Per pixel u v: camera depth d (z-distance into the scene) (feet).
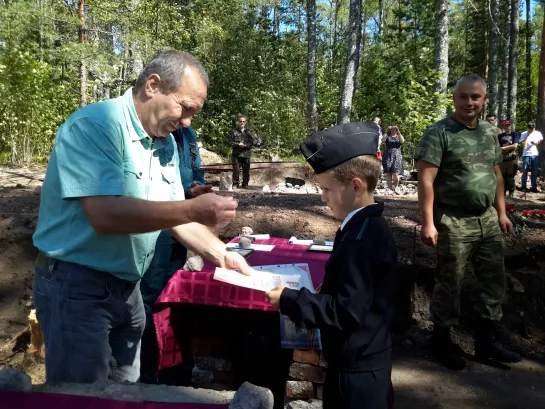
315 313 5.70
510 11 62.18
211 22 65.51
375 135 6.14
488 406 10.14
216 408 4.08
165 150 6.81
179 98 6.04
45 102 40.14
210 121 62.34
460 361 11.60
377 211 5.95
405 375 11.29
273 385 10.02
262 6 82.53
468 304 13.30
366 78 75.72
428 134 10.72
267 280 7.28
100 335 6.23
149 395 4.51
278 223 16.29
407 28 69.51
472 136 10.67
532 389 10.85
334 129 6.13
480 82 10.36
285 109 60.59
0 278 15.48
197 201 5.42
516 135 29.60
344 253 5.75
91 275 6.13
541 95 42.09
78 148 5.69
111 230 5.56
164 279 10.56
